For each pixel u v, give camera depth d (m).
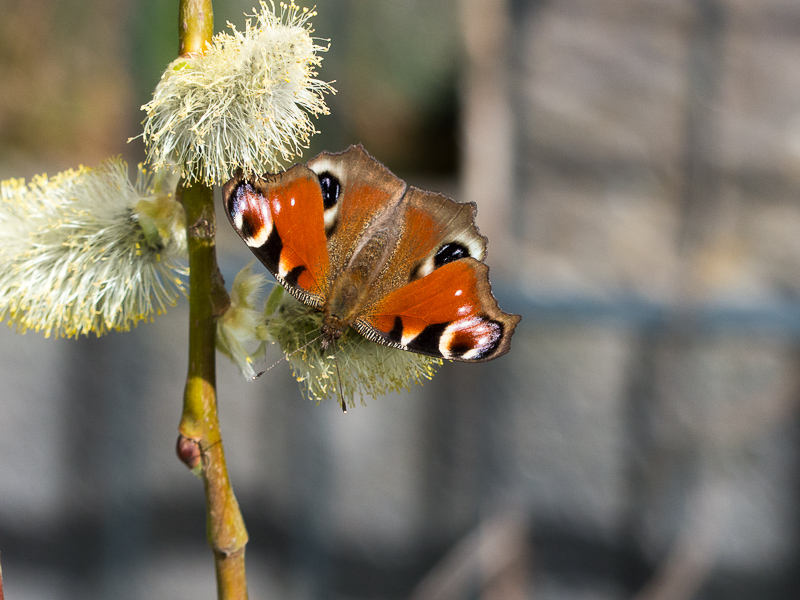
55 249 1.11
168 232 1.10
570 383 1.58
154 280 1.11
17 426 1.64
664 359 1.54
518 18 1.65
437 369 1.60
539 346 1.59
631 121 1.68
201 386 1.09
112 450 1.63
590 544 1.59
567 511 1.60
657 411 1.55
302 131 1.09
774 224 1.62
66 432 1.64
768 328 1.50
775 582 1.53
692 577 1.52
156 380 1.63
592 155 1.68
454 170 2.15
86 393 1.63
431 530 1.62
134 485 1.64
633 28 1.69
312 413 1.60
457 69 2.12
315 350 1.11
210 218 1.09
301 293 1.10
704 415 1.53
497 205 1.62
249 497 1.65
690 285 1.55
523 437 1.60
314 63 1.09
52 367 1.63
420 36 2.14
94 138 2.01
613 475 1.58
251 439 1.64
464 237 1.12
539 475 1.60
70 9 1.96
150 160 1.10
